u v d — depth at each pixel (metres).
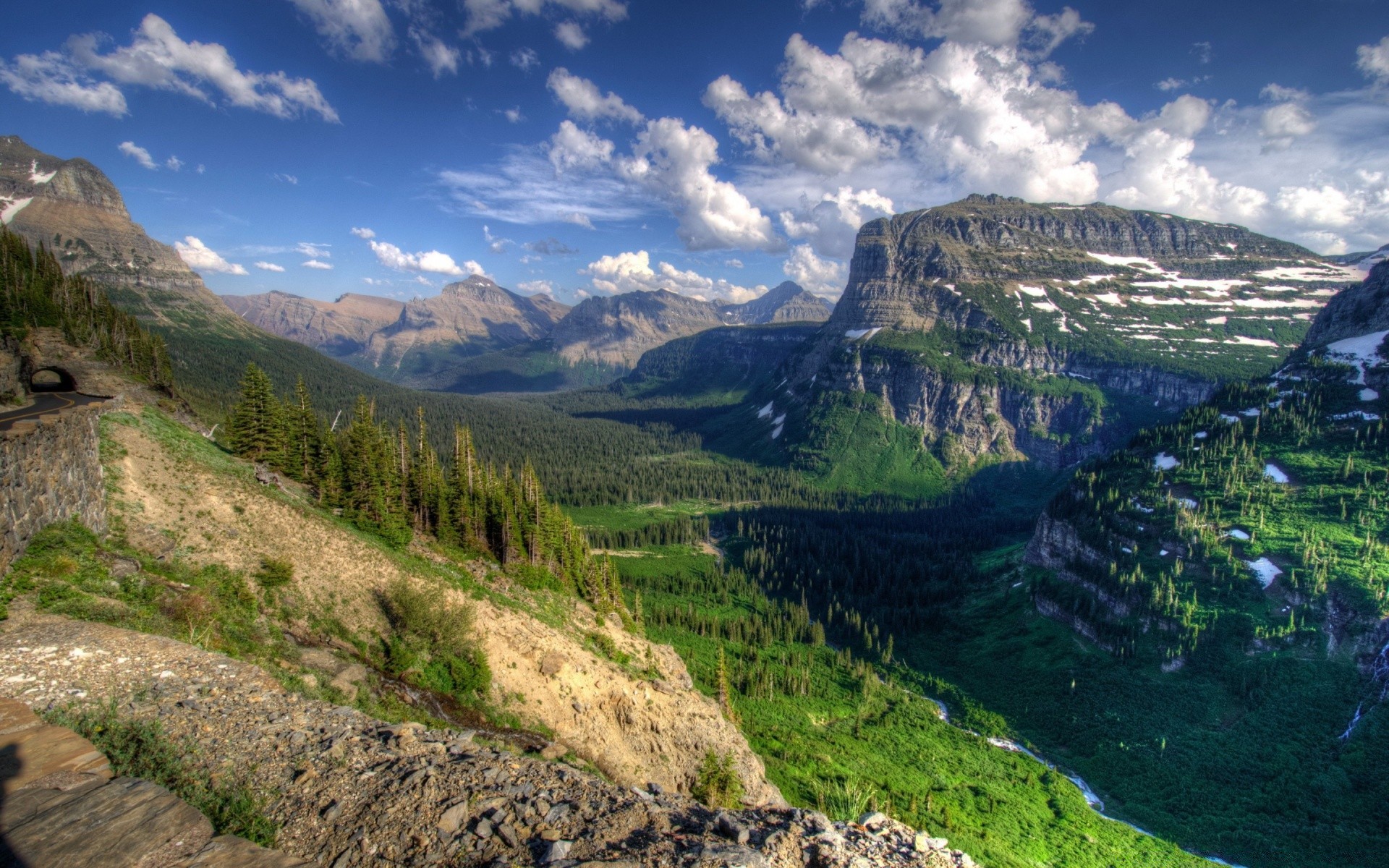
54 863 13.05
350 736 22.22
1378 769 87.12
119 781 16.72
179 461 59.03
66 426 42.94
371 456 79.12
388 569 63.69
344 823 17.05
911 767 97.75
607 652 74.69
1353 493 129.62
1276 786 90.94
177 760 19.22
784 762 85.94
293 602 52.09
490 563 84.06
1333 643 104.69
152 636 29.47
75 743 18.31
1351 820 83.19
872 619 165.75
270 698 25.14
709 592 181.50
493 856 15.97
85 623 30.06
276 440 77.12
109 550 41.84
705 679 118.62
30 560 34.72
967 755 105.75
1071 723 115.56
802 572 198.25
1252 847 82.56
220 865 13.90
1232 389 182.12
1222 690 108.31
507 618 66.06
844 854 18.02
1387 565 110.31
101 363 78.06
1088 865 76.69
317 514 68.56
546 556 92.56
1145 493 153.38
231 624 40.94
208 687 25.02
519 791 19.23
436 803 18.11
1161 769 99.88
